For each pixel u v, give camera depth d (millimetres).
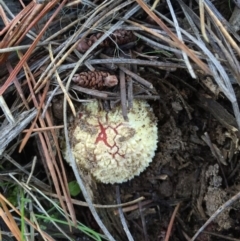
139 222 219
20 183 201
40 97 192
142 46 197
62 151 203
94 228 221
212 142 208
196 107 210
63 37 199
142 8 192
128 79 192
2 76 198
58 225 218
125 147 192
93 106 197
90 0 200
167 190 217
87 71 192
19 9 209
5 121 197
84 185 198
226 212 205
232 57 179
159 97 197
